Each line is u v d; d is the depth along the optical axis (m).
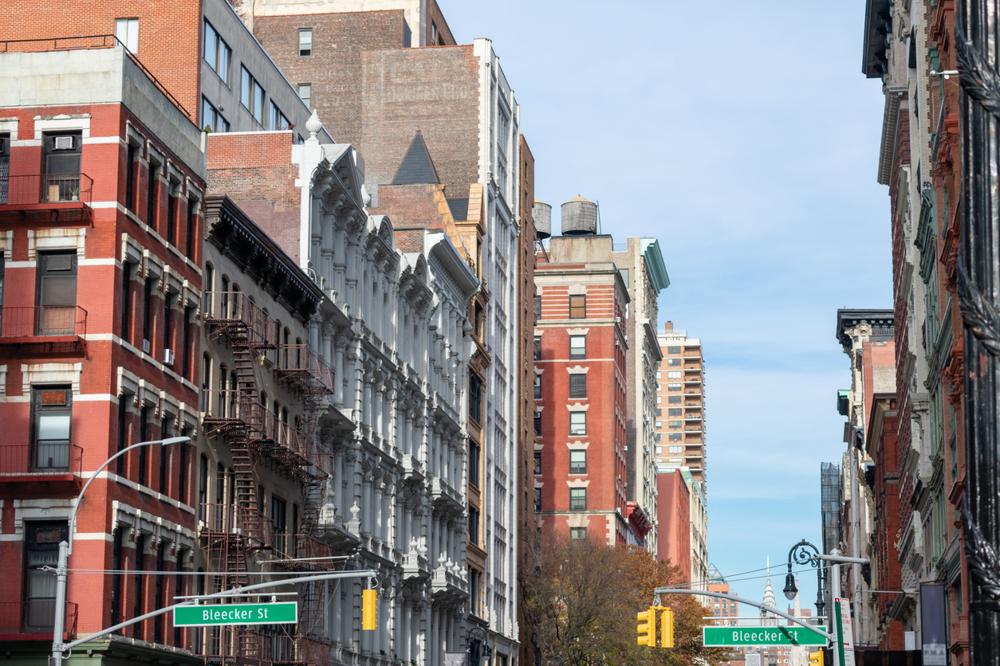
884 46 112.38
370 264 93.94
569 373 195.38
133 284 60.94
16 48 79.31
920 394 94.00
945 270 72.31
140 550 60.75
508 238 144.88
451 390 116.56
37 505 57.41
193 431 65.94
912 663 88.00
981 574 55.44
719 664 160.62
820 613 98.25
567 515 191.62
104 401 58.09
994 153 55.28
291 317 78.94
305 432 79.06
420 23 144.38
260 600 71.06
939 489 86.25
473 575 124.88
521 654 141.50
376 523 93.25
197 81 79.31
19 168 59.84
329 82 138.75
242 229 70.62
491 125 136.88
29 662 56.22
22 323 58.91
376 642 92.06
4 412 58.31
